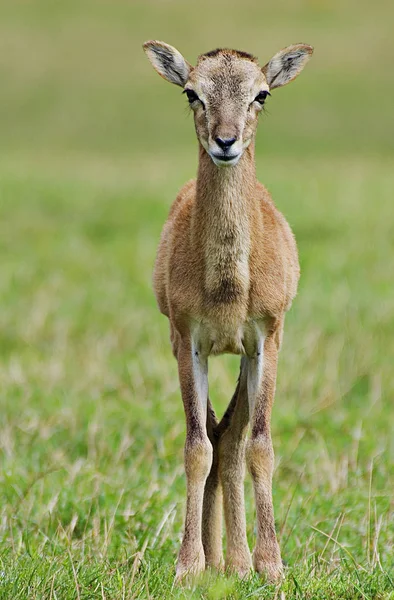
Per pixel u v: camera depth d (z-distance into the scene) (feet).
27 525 72.13
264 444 65.36
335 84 359.46
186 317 66.64
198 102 67.36
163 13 448.24
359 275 142.82
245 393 69.46
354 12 437.58
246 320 66.44
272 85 72.84
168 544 69.31
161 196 214.28
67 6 462.19
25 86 377.30
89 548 66.90
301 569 62.44
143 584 58.08
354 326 121.70
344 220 181.98
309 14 434.30
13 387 104.42
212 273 65.10
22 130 334.65
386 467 84.94
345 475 82.33
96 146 312.50
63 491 76.95
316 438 93.04
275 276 66.64
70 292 142.00
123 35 425.28
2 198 214.48
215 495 69.46
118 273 152.05
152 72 390.01
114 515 71.15
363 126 321.73
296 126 321.93
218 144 64.03
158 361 111.75
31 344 121.49
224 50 69.62
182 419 95.61
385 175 243.19
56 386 105.81
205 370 67.97
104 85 378.32
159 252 72.02
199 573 60.54
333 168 257.55
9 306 134.51
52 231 184.03
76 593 55.93
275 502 76.84
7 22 442.09
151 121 343.26
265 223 68.08
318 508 75.66
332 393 103.91
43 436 91.91
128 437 90.74
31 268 155.53
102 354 115.65
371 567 62.85
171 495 77.15
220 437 69.72
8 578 57.98
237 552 67.72
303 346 114.21
